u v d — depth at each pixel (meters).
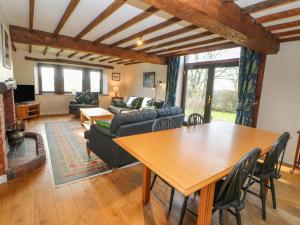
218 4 1.88
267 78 3.44
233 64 4.23
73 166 2.85
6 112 3.55
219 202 1.40
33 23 3.13
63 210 1.89
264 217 1.89
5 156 2.32
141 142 1.77
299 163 3.01
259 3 2.00
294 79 3.13
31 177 2.47
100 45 4.34
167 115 3.41
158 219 1.84
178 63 5.40
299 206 2.14
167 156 1.45
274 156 1.83
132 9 2.44
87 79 7.66
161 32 3.37
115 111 6.46
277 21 2.45
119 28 3.09
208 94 4.89
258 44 2.76
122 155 2.72
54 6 2.47
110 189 2.30
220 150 1.64
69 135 4.40
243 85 3.68
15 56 5.91
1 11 2.49
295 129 3.18
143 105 6.17
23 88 5.59
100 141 2.86
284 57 3.21
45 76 6.70
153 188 2.38
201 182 1.10
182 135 2.07
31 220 1.73
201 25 2.05
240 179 1.35
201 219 1.37
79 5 2.40
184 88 5.57
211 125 2.71
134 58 4.95
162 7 1.68
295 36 2.99
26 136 3.94
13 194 2.10
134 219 1.82
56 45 3.77
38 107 6.20
